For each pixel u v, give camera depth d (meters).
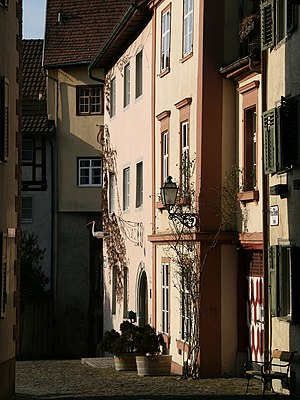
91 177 46.81
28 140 47.22
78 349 46.62
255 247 22.59
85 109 46.81
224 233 23.70
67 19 49.00
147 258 30.55
